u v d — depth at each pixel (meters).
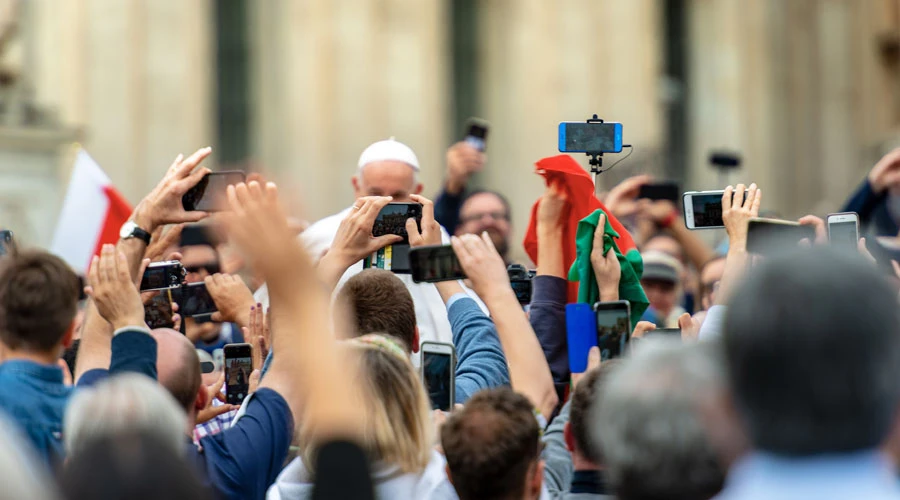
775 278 5.81
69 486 7.01
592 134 14.88
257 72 72.12
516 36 77.81
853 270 5.77
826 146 90.19
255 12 72.38
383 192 19.45
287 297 7.11
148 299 14.44
